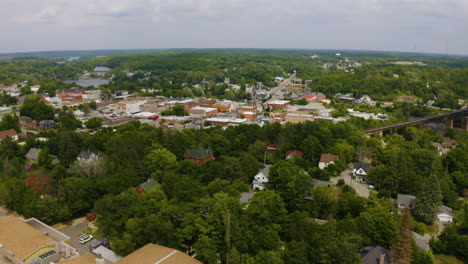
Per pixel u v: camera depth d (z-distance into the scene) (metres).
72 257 98.12
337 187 156.88
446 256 119.12
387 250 106.75
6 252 98.44
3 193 137.75
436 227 138.88
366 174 174.12
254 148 194.25
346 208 133.50
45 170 163.38
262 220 115.06
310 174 168.75
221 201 117.94
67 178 139.75
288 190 138.50
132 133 199.88
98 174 148.12
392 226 112.88
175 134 192.38
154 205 121.38
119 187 138.88
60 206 131.75
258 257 96.69
